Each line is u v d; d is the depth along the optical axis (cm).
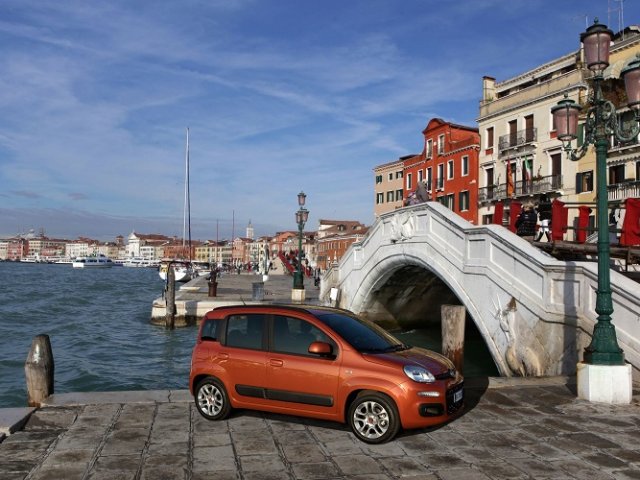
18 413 686
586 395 788
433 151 5362
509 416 710
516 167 4222
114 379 1666
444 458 564
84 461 554
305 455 573
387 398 605
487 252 1370
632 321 923
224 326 721
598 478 516
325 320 684
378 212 6912
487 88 4600
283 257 7694
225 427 663
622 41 3300
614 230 1427
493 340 1325
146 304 4291
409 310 2467
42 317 3250
